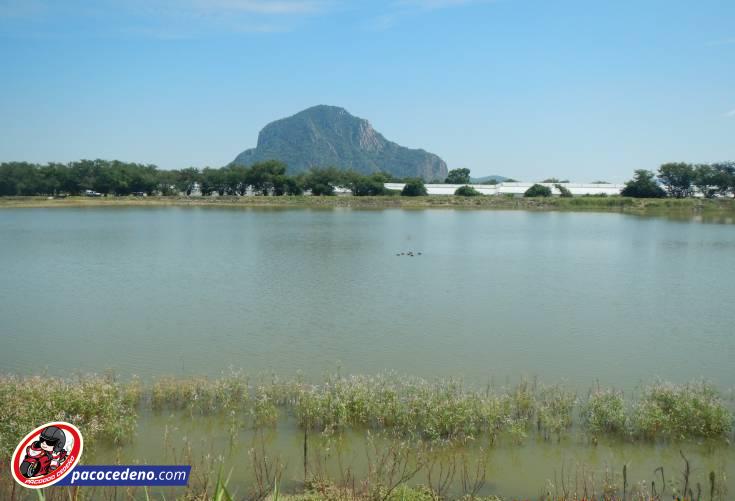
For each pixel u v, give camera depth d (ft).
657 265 149.79
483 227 268.82
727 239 217.15
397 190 550.77
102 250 169.78
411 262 150.61
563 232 245.04
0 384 52.11
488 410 50.44
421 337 79.56
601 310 97.30
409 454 45.34
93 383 53.11
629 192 490.49
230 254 162.40
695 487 40.93
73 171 509.76
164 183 536.83
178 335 79.82
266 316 90.79
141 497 37.81
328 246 183.42
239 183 536.83
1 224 262.88
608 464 44.70
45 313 92.53
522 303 102.22
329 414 50.34
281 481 40.65
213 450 45.68
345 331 82.33
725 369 67.21
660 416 49.49
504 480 41.91
